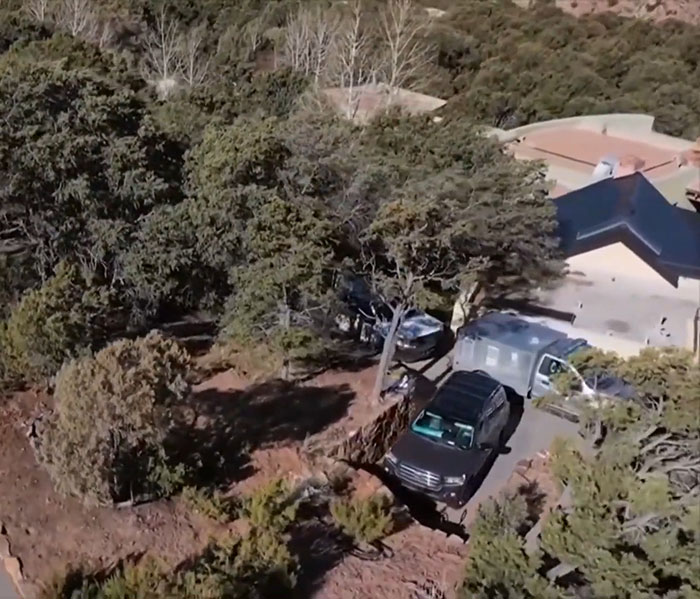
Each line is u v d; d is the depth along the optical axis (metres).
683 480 8.50
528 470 13.42
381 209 14.34
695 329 16.81
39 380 12.12
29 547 9.27
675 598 7.77
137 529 9.84
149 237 13.26
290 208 13.38
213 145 14.48
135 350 10.02
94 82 14.66
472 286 17.42
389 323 16.81
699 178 26.05
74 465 9.70
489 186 16.94
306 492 11.12
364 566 10.06
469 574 8.90
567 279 18.20
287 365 14.54
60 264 12.63
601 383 9.99
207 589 8.23
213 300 14.33
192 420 11.65
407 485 13.05
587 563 8.15
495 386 14.84
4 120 13.21
